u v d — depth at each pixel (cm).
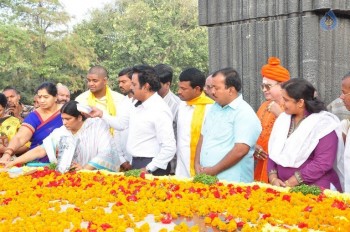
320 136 468
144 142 571
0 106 690
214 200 429
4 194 485
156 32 3672
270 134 543
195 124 578
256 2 789
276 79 561
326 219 374
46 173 557
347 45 765
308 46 729
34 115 647
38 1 3591
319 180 472
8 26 3303
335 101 670
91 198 460
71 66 3731
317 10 724
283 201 424
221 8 831
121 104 688
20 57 3325
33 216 414
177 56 3656
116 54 3706
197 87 580
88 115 580
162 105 564
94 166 571
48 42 3528
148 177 527
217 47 848
